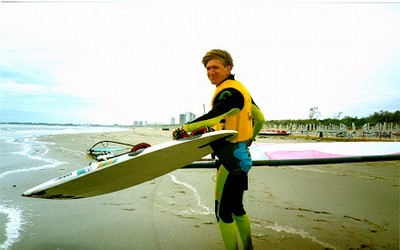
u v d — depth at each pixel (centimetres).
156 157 202
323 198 419
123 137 2294
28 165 662
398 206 382
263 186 494
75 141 1568
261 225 310
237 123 197
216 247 254
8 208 348
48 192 236
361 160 342
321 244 263
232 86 195
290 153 371
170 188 475
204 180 545
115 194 429
